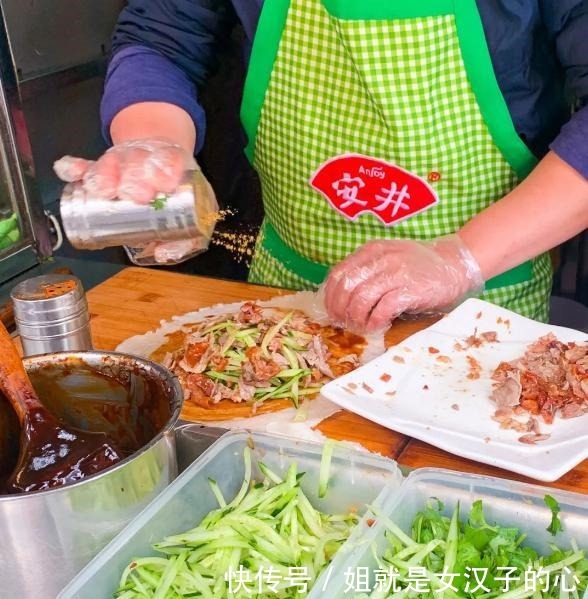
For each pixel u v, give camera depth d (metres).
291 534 0.90
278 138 1.65
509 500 0.90
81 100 2.49
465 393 1.23
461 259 1.42
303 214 1.70
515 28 1.43
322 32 1.49
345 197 1.63
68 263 2.07
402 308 1.39
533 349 1.31
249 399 1.29
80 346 1.21
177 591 0.84
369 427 1.19
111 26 2.57
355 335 1.47
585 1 1.40
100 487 0.82
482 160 1.56
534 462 1.04
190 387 1.31
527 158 1.56
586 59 1.41
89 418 1.08
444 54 1.44
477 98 1.49
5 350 0.94
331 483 0.95
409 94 1.47
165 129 1.58
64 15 2.37
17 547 0.81
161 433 0.88
